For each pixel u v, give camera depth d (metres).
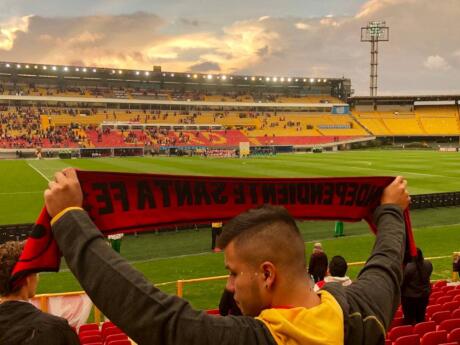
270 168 70.31
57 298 12.28
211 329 1.89
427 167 70.38
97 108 127.00
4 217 34.19
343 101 152.62
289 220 2.18
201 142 119.12
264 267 2.05
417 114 148.88
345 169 67.81
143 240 27.67
